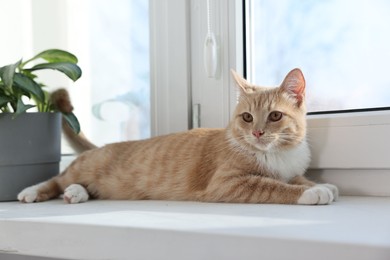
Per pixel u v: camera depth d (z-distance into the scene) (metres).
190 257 0.72
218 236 0.69
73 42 1.74
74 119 1.44
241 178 1.14
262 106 1.20
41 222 0.87
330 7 1.27
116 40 1.66
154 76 1.48
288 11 1.34
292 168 1.21
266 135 1.17
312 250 0.62
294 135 1.20
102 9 1.69
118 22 1.66
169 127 1.46
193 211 0.96
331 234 0.66
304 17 1.32
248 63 1.39
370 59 1.22
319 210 0.92
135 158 1.37
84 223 0.83
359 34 1.23
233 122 1.24
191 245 0.71
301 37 1.33
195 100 1.43
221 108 1.37
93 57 1.71
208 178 1.22
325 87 1.29
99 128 1.71
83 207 1.10
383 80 1.20
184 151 1.30
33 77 1.42
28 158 1.31
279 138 1.19
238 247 0.68
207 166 1.24
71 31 1.74
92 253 0.81
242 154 1.20
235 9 1.33
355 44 1.24
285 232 0.68
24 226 0.89
